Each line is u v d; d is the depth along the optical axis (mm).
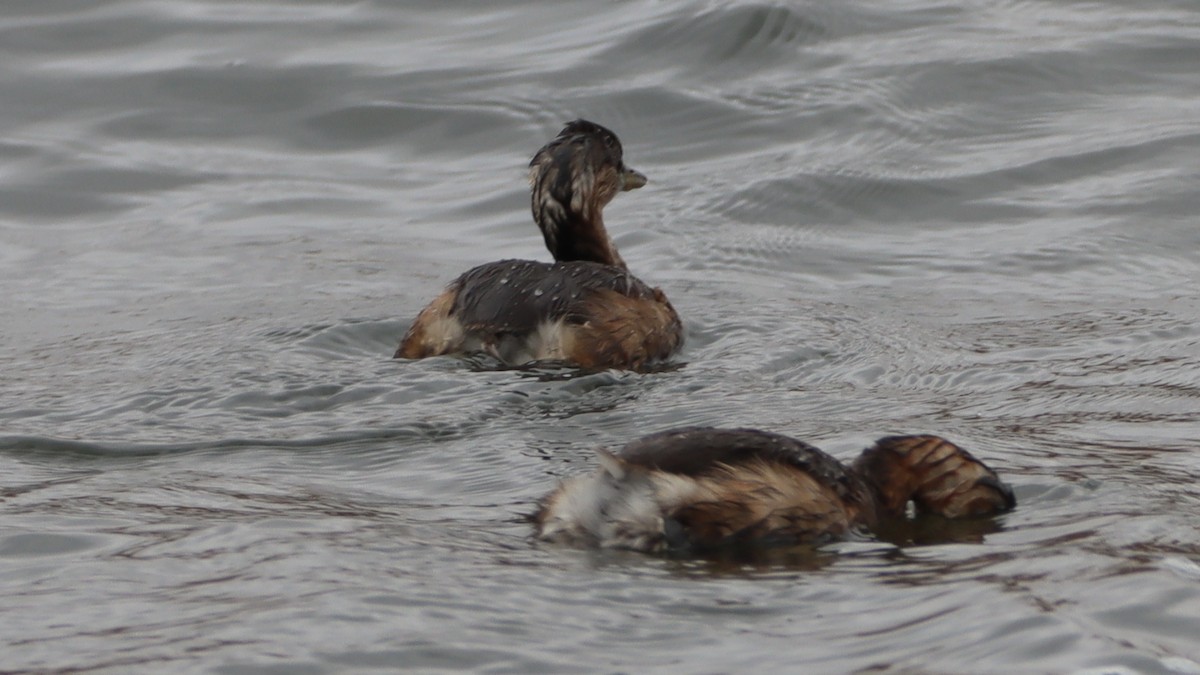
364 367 12453
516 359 12648
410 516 8422
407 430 10727
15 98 23203
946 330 14617
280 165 21531
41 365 13328
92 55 24594
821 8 25047
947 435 10305
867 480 8523
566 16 25594
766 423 10945
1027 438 10195
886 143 21031
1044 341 14039
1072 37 24156
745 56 23688
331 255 18281
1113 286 16578
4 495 8945
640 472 7902
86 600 6770
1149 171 19828
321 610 6496
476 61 24109
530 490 9195
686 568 7355
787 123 21672
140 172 21250
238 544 7598
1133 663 5820
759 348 13633
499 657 6086
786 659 6047
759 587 6977
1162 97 22141
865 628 6352
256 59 24375
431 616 6480
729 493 7852
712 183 20156
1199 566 6973
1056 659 5902
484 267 13352
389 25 25719
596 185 14750
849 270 17375
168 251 18531
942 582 6930
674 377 12523
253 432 10742
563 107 22422
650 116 22109
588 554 7602
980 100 22172
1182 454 9602
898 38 24344
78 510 8492
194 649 6098
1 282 17328
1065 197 19391
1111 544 7430
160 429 10852
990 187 19719
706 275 17250
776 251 18094
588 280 13062
